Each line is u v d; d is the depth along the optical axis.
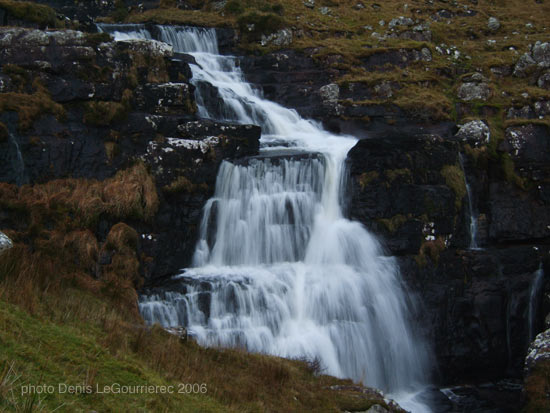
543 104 21.20
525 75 23.78
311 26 26.72
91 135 15.35
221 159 16.70
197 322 13.71
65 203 13.73
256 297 14.36
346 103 21.89
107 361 7.46
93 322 8.98
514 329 17.28
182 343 10.09
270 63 24.09
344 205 17.09
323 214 16.98
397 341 15.57
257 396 9.11
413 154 17.42
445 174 18.00
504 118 21.05
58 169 14.54
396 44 25.23
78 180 14.66
